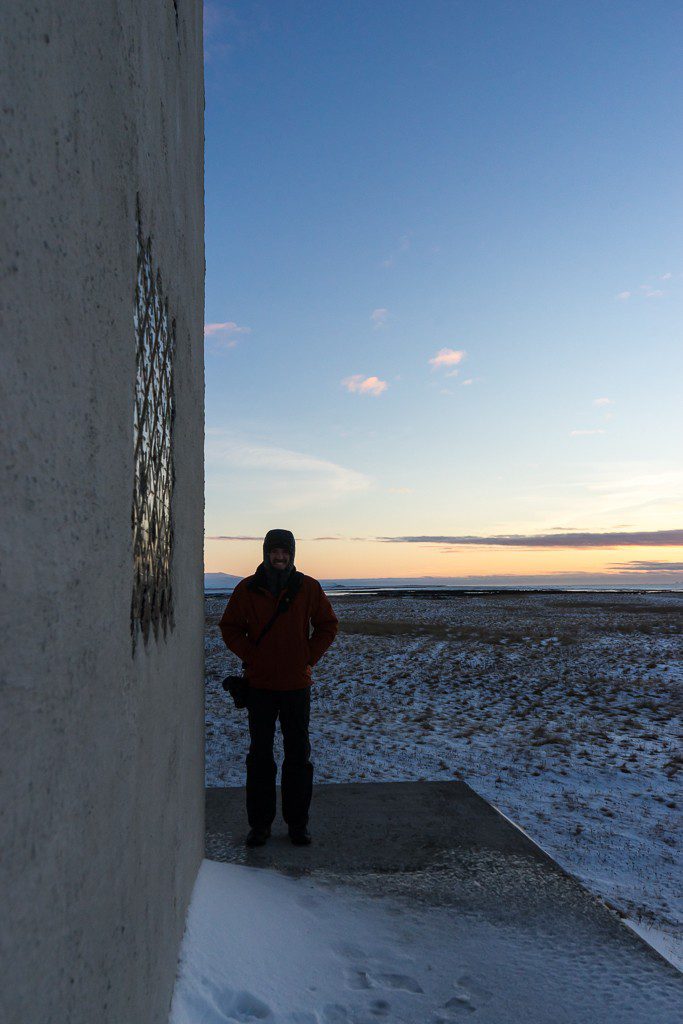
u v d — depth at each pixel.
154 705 1.63
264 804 3.28
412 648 19.12
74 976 0.91
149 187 1.68
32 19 0.78
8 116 0.69
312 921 2.43
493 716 10.47
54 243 0.86
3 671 0.67
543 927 2.45
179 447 2.30
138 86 1.53
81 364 0.98
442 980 2.06
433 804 3.91
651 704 11.23
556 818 5.80
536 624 25.92
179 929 2.03
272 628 3.23
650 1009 1.91
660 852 5.05
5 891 0.67
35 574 0.77
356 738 8.77
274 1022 1.78
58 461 0.87
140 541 1.46
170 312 2.08
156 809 1.64
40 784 0.78
